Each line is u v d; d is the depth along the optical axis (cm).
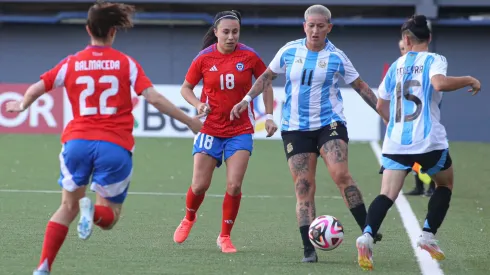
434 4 6366
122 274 2122
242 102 2362
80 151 1883
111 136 1891
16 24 6575
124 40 6594
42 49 6606
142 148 5422
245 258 2359
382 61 6538
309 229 2300
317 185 4062
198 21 6475
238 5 6638
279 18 6456
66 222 1930
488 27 6462
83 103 1898
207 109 2291
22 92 6075
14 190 3731
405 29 2275
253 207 3375
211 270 2183
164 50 6600
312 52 2375
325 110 2367
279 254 2430
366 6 6594
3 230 2741
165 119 6047
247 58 2502
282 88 6012
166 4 6594
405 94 2231
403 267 2256
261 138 5978
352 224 3009
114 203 1959
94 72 1892
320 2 6462
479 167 4881
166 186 3953
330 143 2338
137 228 2842
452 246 2595
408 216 3158
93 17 1900
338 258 2380
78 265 2222
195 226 2936
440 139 2217
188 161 4872
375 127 6025
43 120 6069
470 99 6481
